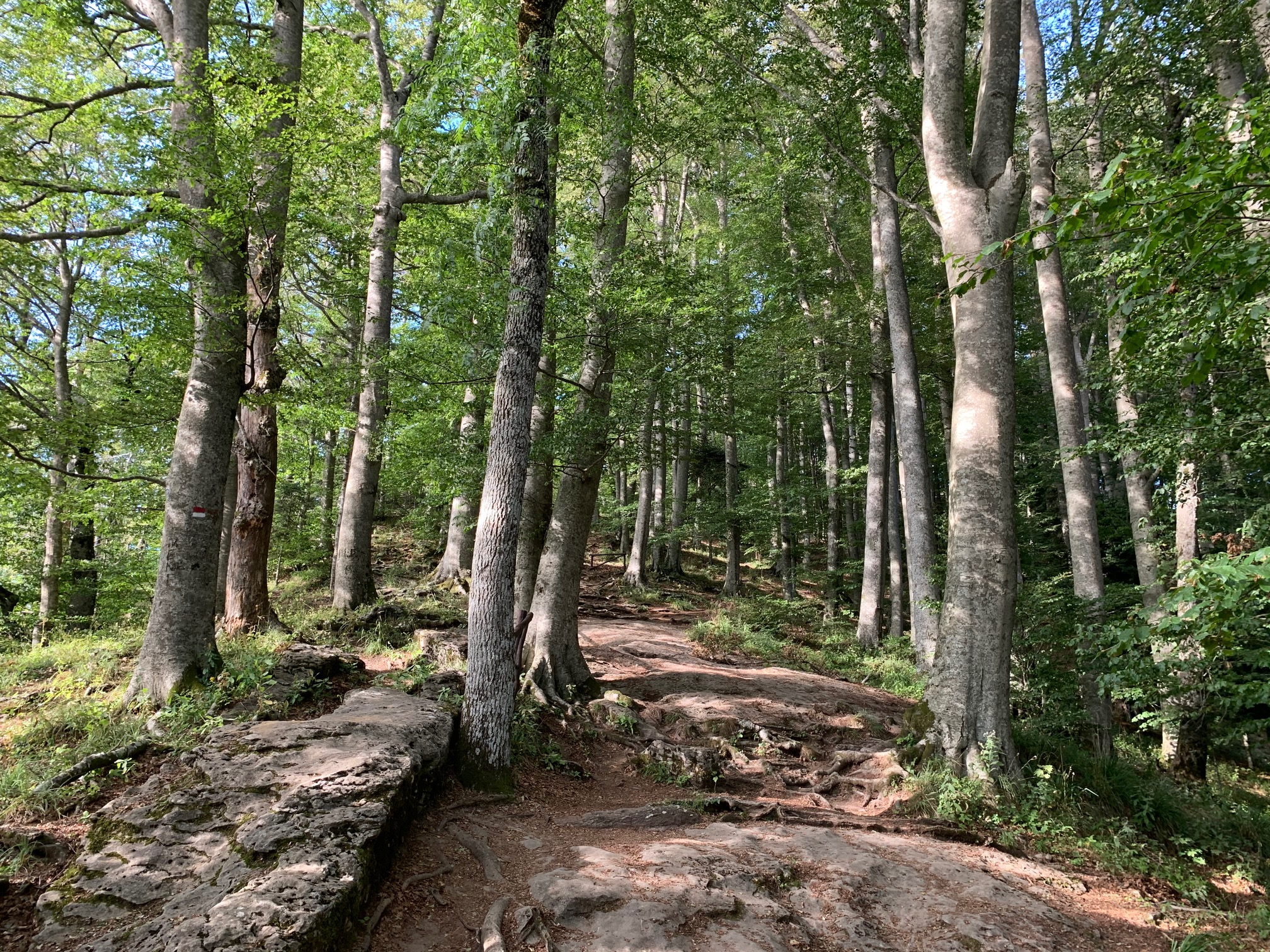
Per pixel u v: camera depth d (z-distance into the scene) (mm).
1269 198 2898
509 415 6559
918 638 13484
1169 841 7125
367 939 3699
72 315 15438
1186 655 6109
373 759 5117
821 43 13492
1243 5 9258
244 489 10438
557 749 7781
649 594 20547
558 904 4180
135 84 9547
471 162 7391
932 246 18734
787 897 4680
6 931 3582
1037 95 12172
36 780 5281
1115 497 22844
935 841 6223
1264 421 6270
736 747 8883
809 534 31781
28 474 12867
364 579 12883
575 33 10422
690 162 19172
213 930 3264
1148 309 3637
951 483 8344
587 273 9297
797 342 18297
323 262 12180
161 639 7043
